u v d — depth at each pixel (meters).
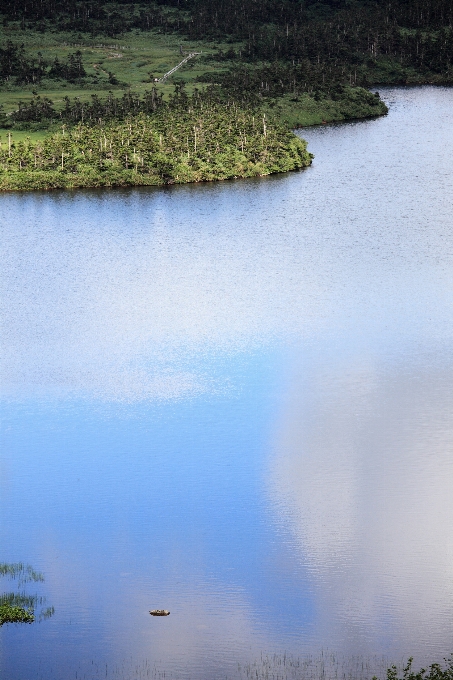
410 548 58.44
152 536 60.22
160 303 106.38
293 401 79.69
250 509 63.03
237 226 137.00
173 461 70.06
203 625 51.66
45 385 84.06
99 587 54.88
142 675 47.72
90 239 132.38
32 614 52.34
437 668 45.91
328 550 58.44
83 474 68.25
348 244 127.50
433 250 123.94
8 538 60.12
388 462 69.00
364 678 47.22
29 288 113.00
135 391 82.25
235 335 95.56
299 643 50.06
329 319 99.69
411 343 92.12
